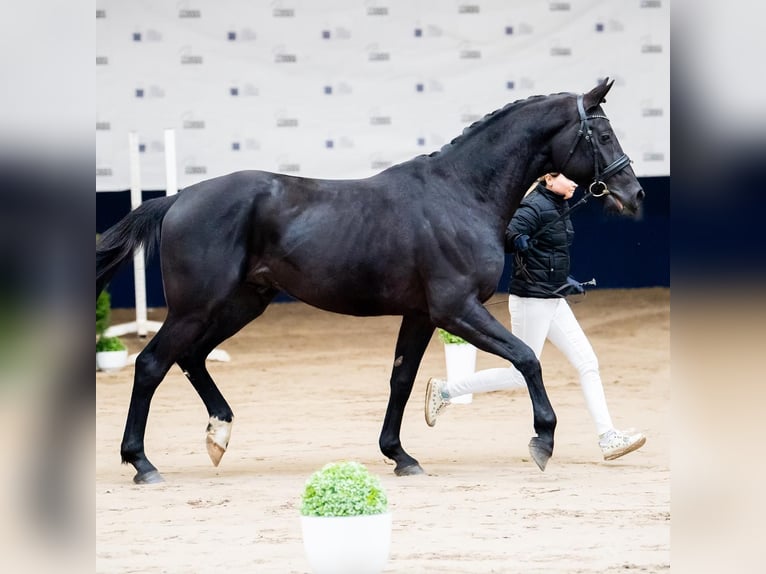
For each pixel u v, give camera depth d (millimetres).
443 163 12539
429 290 12164
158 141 22781
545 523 10125
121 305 27797
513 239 12703
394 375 12750
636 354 22531
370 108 23109
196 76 22781
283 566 8852
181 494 11633
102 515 10703
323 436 15672
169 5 22641
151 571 8734
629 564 8727
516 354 12047
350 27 23000
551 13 23031
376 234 12211
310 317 27500
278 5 22844
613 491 11500
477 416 17094
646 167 23266
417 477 12406
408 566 8766
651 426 16031
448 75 23109
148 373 12227
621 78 23125
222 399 13086
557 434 15500
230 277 12156
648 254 28438
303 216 12297
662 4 23078
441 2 23031
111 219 26422
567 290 13023
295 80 22969
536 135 12438
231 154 22938
